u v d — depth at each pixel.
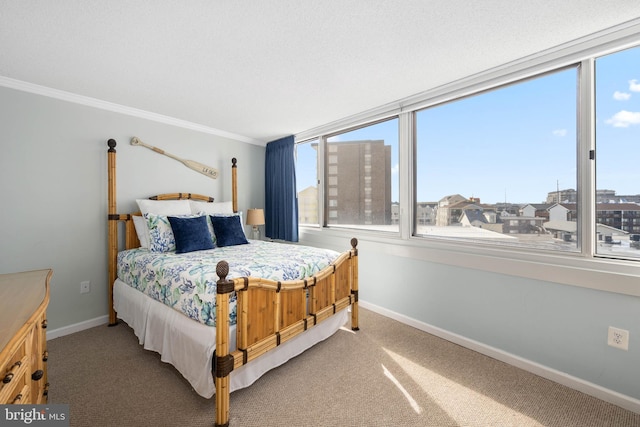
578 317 1.76
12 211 2.24
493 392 1.73
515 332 2.02
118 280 2.67
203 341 1.58
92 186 2.65
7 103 2.21
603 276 1.64
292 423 1.48
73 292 2.54
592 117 1.73
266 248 2.76
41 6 1.36
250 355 1.60
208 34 1.62
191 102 2.70
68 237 2.51
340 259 2.41
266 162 4.26
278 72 2.09
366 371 1.94
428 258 2.50
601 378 1.68
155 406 1.59
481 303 2.20
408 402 1.64
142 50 1.78
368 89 2.41
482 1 1.36
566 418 1.52
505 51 1.83
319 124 3.41
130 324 2.34
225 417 1.44
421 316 2.60
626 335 1.59
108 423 1.46
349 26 1.55
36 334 1.17
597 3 1.38
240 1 1.34
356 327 2.58
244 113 3.03
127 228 2.80
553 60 1.82
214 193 3.65
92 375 1.88
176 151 3.26
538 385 1.80
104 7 1.38
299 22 1.51
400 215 2.78
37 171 2.35
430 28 1.58
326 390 1.74
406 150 2.71
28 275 1.55
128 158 2.88
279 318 1.83
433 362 2.05
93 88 2.38
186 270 1.88
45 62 1.93
